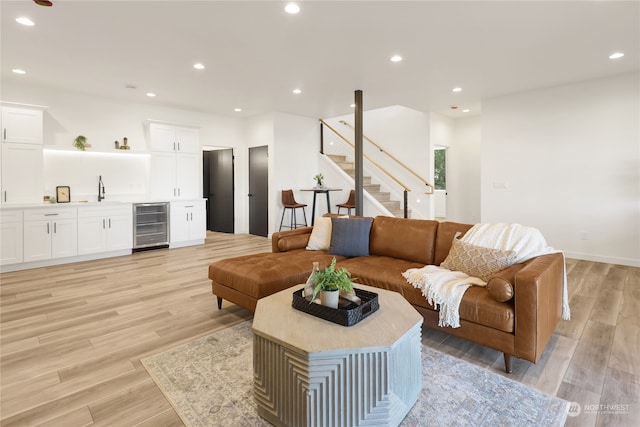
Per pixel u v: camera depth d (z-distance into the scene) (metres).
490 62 4.18
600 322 2.86
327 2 2.81
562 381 2.04
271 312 1.93
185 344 2.52
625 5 2.86
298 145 7.55
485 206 5.95
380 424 1.59
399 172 7.62
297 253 3.59
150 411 1.80
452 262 2.75
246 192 7.96
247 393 1.95
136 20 3.11
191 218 6.48
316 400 1.54
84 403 1.86
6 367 2.21
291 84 5.07
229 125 7.60
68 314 3.08
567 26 3.24
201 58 4.04
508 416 1.74
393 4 2.84
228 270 3.02
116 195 6.02
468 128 7.82
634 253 4.68
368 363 1.56
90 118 5.68
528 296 2.02
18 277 4.25
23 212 4.61
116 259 5.29
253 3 2.82
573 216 5.12
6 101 4.79
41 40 3.52
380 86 5.19
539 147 5.37
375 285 2.81
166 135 6.22
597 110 4.84
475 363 2.27
